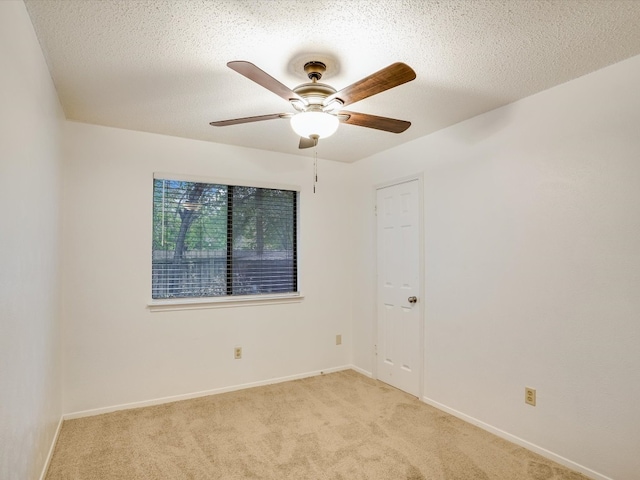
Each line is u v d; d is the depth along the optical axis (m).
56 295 2.47
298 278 3.84
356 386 3.51
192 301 3.23
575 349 2.14
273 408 2.99
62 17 1.59
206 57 1.92
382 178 3.68
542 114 2.32
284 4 1.50
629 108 1.94
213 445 2.39
